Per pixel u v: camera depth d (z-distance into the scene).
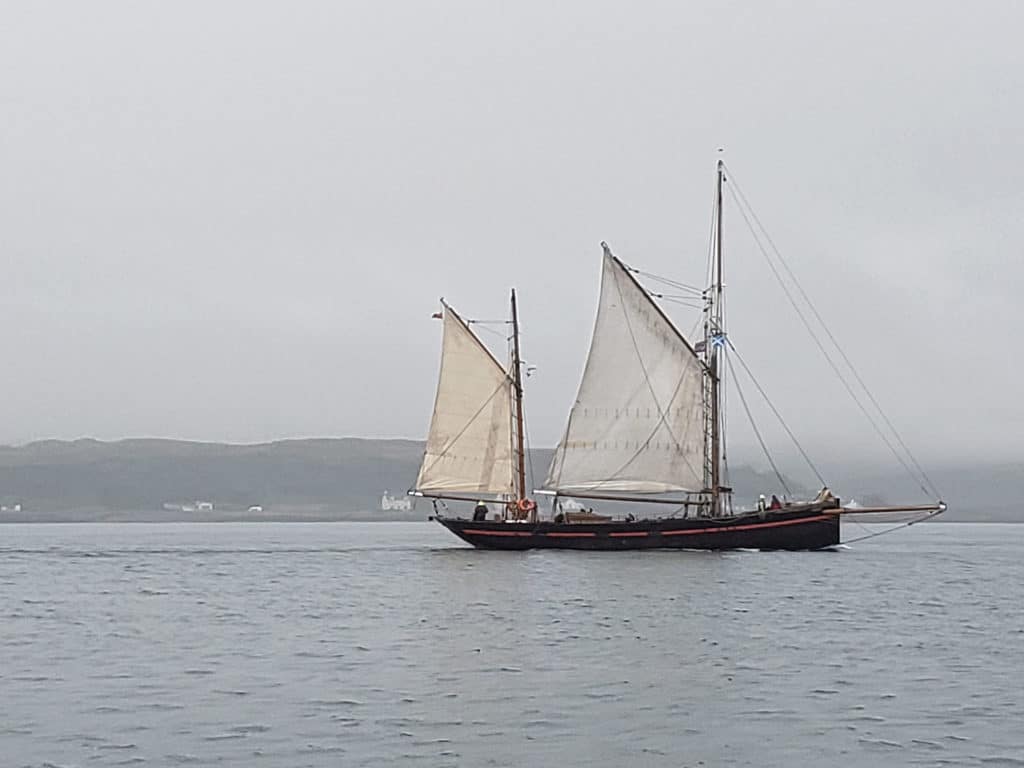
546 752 28.05
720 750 28.28
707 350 96.94
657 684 36.75
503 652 43.91
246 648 45.62
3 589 76.81
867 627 52.22
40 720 31.53
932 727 30.70
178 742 29.02
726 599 64.19
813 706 33.28
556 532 97.81
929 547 159.12
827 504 96.75
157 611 60.84
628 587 70.81
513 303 98.19
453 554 103.88
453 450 96.06
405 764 26.98
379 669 39.88
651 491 94.31
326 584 78.56
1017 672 39.41
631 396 94.50
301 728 30.45
